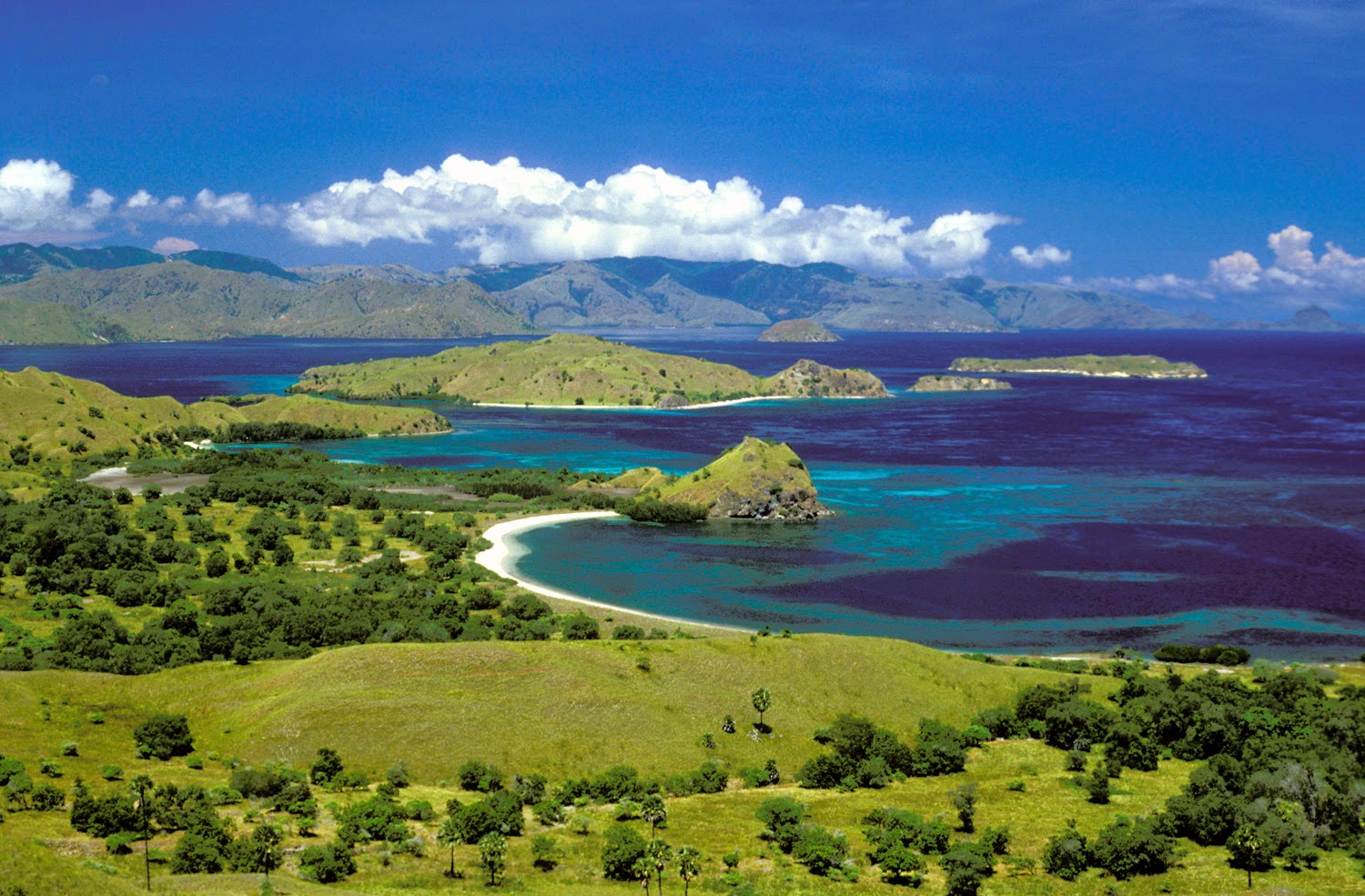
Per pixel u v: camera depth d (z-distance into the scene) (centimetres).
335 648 15450
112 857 8700
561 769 11906
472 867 9275
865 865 9725
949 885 9175
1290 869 9812
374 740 12062
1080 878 9631
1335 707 13525
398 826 9788
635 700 13350
